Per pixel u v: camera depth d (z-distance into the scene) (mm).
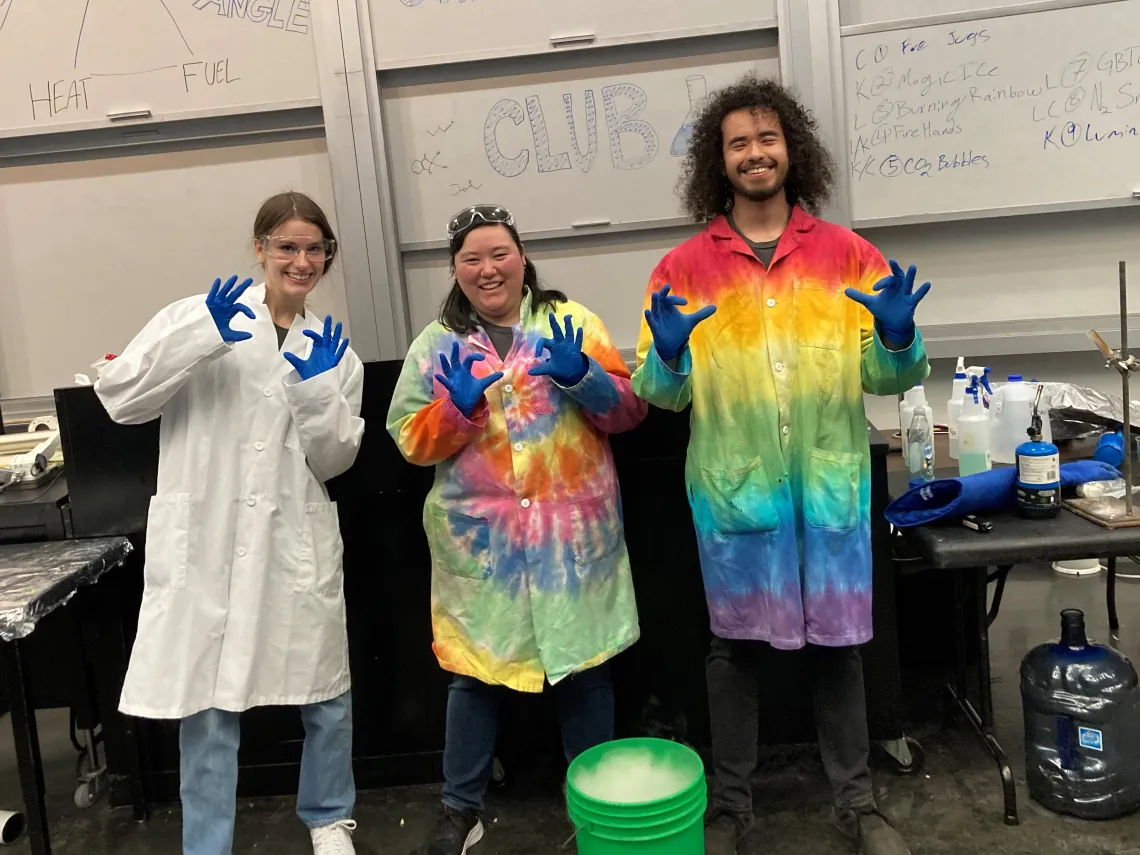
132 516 1984
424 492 2016
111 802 2121
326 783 1756
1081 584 3045
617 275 2949
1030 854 1713
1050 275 2908
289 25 2816
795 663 2109
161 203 2979
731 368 1626
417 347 1733
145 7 2830
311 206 1711
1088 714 1773
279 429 1661
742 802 1728
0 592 1567
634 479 2027
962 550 1586
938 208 2811
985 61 2713
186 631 1592
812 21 2707
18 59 2867
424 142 2877
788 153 1676
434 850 1721
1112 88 2689
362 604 2064
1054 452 1705
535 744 2137
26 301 3049
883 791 1956
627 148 2848
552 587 1621
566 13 2768
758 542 1623
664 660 2090
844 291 1544
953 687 2289
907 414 2205
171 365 1554
